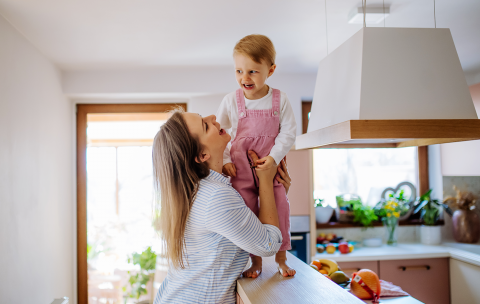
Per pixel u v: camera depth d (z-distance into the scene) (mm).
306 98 3143
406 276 2729
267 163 1058
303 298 891
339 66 1271
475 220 3055
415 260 2752
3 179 1820
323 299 883
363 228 3191
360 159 3346
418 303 1566
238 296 1042
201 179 1052
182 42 2299
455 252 2746
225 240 1029
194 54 2541
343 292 935
